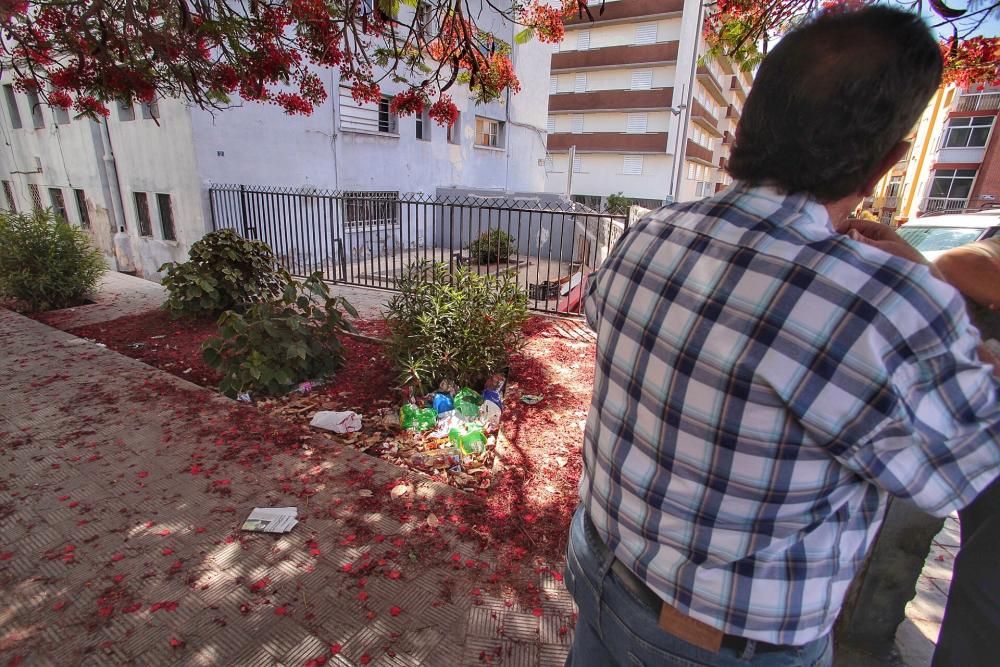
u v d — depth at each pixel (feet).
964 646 4.45
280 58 14.11
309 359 14.80
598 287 3.72
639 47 106.93
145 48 13.16
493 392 13.37
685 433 2.84
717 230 2.86
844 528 2.82
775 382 2.49
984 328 4.00
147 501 9.26
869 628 6.15
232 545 8.21
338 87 36.45
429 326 13.26
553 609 7.25
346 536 8.52
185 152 29.19
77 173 36.83
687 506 2.90
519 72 54.39
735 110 159.74
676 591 3.01
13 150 42.98
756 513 2.73
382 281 31.99
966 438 2.36
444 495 9.72
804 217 2.69
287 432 11.85
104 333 19.75
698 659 3.05
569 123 120.06
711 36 14.07
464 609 7.18
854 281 2.41
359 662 6.33
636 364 3.13
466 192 46.68
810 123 2.56
